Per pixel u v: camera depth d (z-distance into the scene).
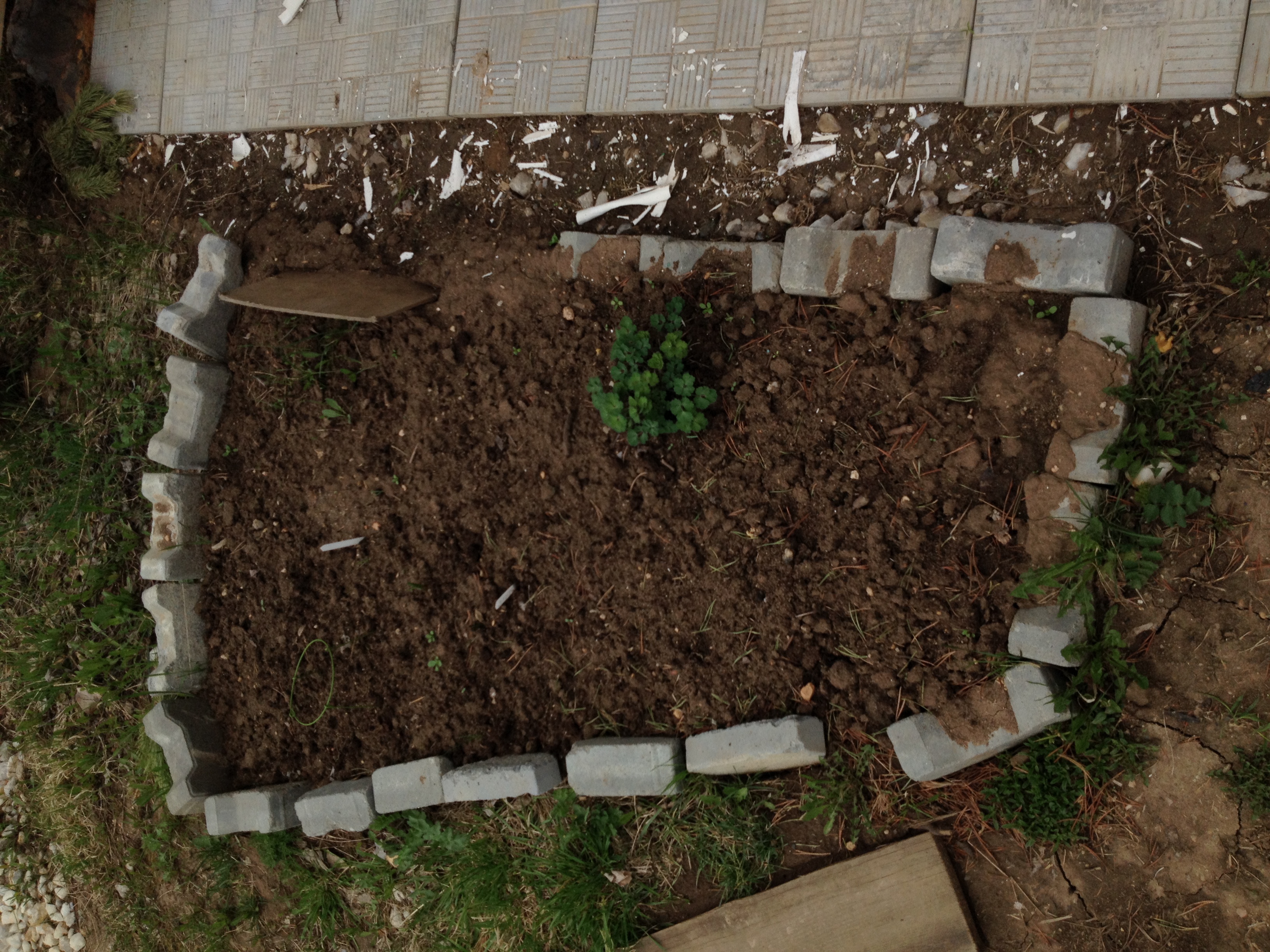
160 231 4.57
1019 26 2.91
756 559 3.16
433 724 3.59
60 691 4.76
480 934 3.58
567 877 3.30
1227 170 2.72
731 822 3.13
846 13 3.14
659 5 3.42
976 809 2.89
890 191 3.15
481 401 3.60
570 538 3.43
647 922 3.29
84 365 4.71
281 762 3.95
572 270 3.49
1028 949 2.84
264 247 4.19
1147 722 2.72
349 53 4.07
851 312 3.12
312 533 3.90
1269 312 2.64
